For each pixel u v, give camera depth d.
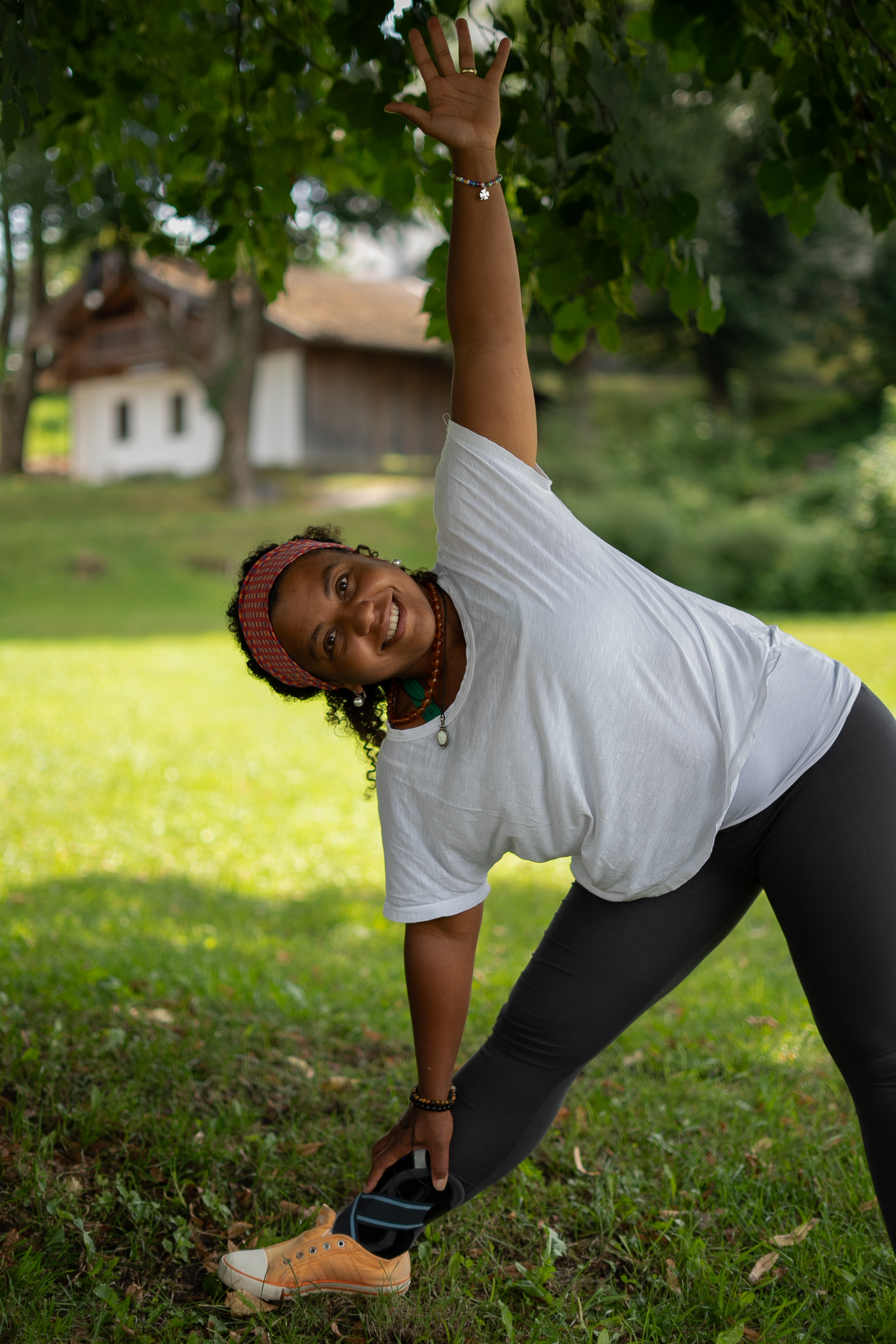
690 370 39.50
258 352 26.86
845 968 1.94
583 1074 3.59
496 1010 4.20
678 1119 3.21
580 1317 2.29
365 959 5.32
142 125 3.89
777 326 31.95
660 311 30.86
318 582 1.96
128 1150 2.81
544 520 1.95
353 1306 2.34
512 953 5.38
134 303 32.59
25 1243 2.39
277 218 3.91
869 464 22.19
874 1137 1.98
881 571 20.89
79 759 10.16
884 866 1.94
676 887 2.06
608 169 3.21
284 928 6.06
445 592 2.02
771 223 30.50
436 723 2.01
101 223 20.86
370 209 20.55
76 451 38.09
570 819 1.98
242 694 13.40
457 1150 2.21
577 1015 2.14
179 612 20.52
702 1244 2.47
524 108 3.17
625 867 2.02
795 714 1.99
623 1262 2.54
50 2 3.22
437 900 2.10
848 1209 2.68
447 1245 2.56
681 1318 2.27
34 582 21.45
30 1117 2.91
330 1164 2.88
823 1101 3.34
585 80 3.19
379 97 3.04
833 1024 1.97
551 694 1.91
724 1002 4.47
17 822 8.19
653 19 2.97
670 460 27.34
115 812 8.64
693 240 3.13
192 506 26.81
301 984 4.57
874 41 2.85
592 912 2.14
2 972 4.07
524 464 1.97
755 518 22.27
